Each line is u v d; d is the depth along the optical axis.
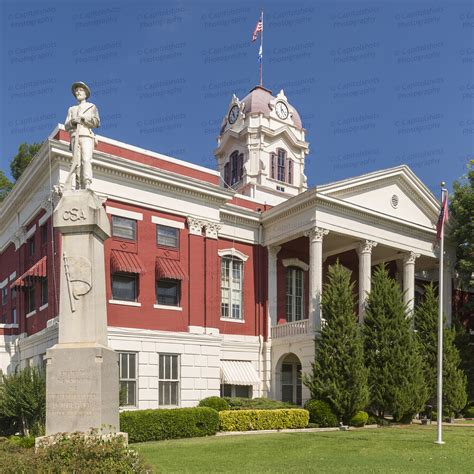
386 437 21.23
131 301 26.22
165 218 27.98
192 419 23.11
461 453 17.69
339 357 26.75
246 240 32.59
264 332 32.25
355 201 32.12
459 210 36.56
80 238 13.12
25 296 30.08
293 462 15.84
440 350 20.31
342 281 28.27
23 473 9.45
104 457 10.02
